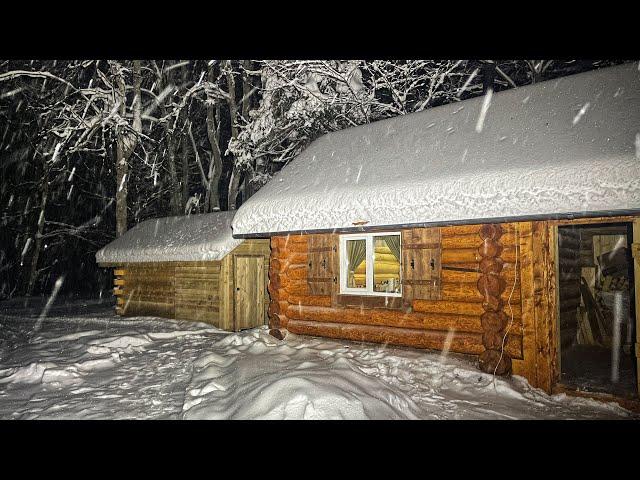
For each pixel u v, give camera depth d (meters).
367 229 8.12
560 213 6.00
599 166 5.84
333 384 5.22
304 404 4.77
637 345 5.91
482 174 6.85
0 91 23.66
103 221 28.72
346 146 10.39
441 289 7.78
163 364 8.59
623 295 9.02
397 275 8.82
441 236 7.80
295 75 18.45
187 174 25.72
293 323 9.69
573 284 9.56
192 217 15.20
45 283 29.09
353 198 8.11
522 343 6.79
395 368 7.50
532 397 6.37
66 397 6.61
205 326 12.41
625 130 6.32
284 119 19.11
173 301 13.95
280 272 9.86
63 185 27.44
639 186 5.50
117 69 20.88
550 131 7.15
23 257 28.08
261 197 9.88
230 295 12.51
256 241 13.05
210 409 5.46
